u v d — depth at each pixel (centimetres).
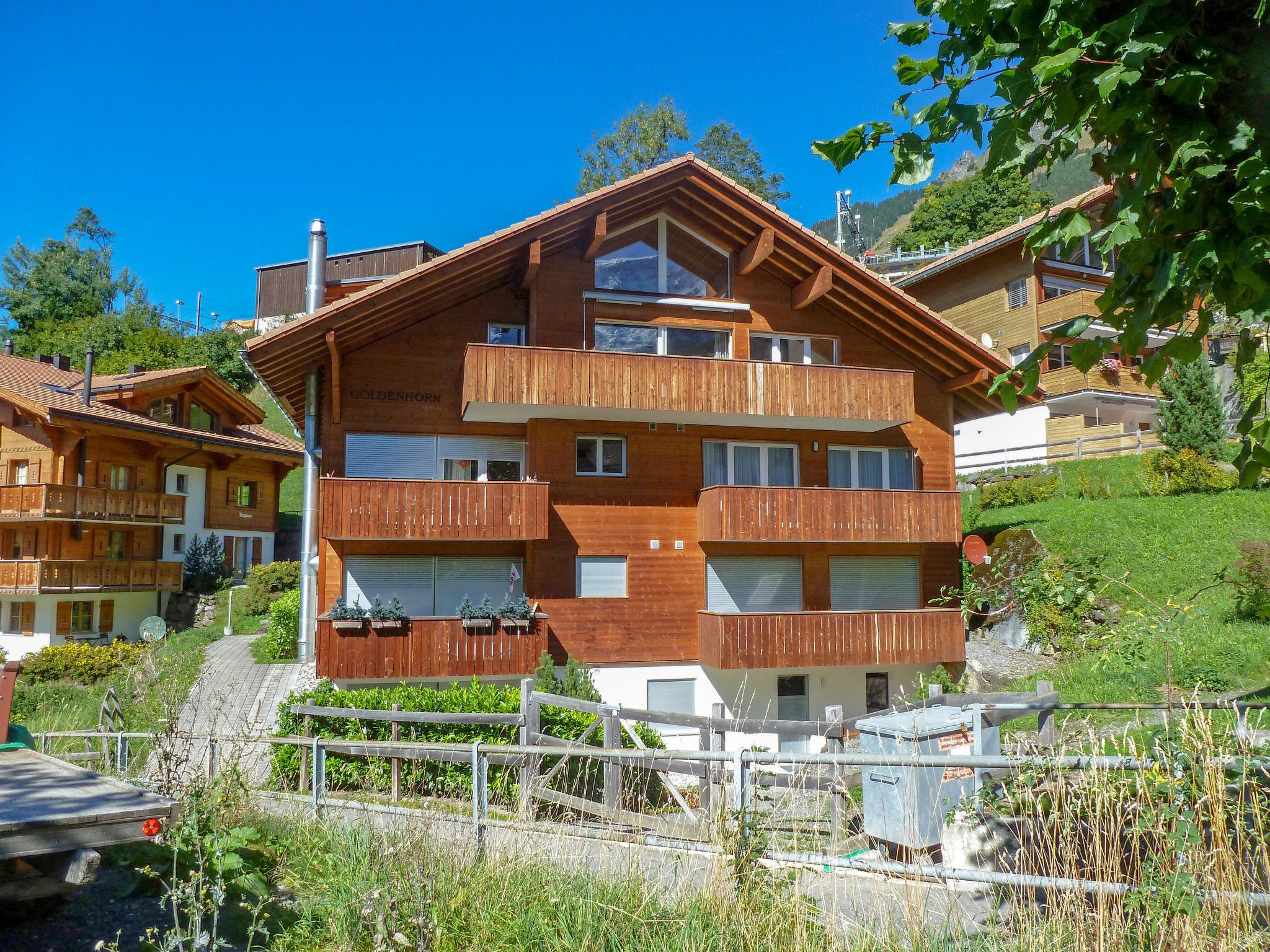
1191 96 406
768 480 2022
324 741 858
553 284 1897
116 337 6222
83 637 2864
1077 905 407
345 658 1673
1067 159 480
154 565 3081
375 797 978
